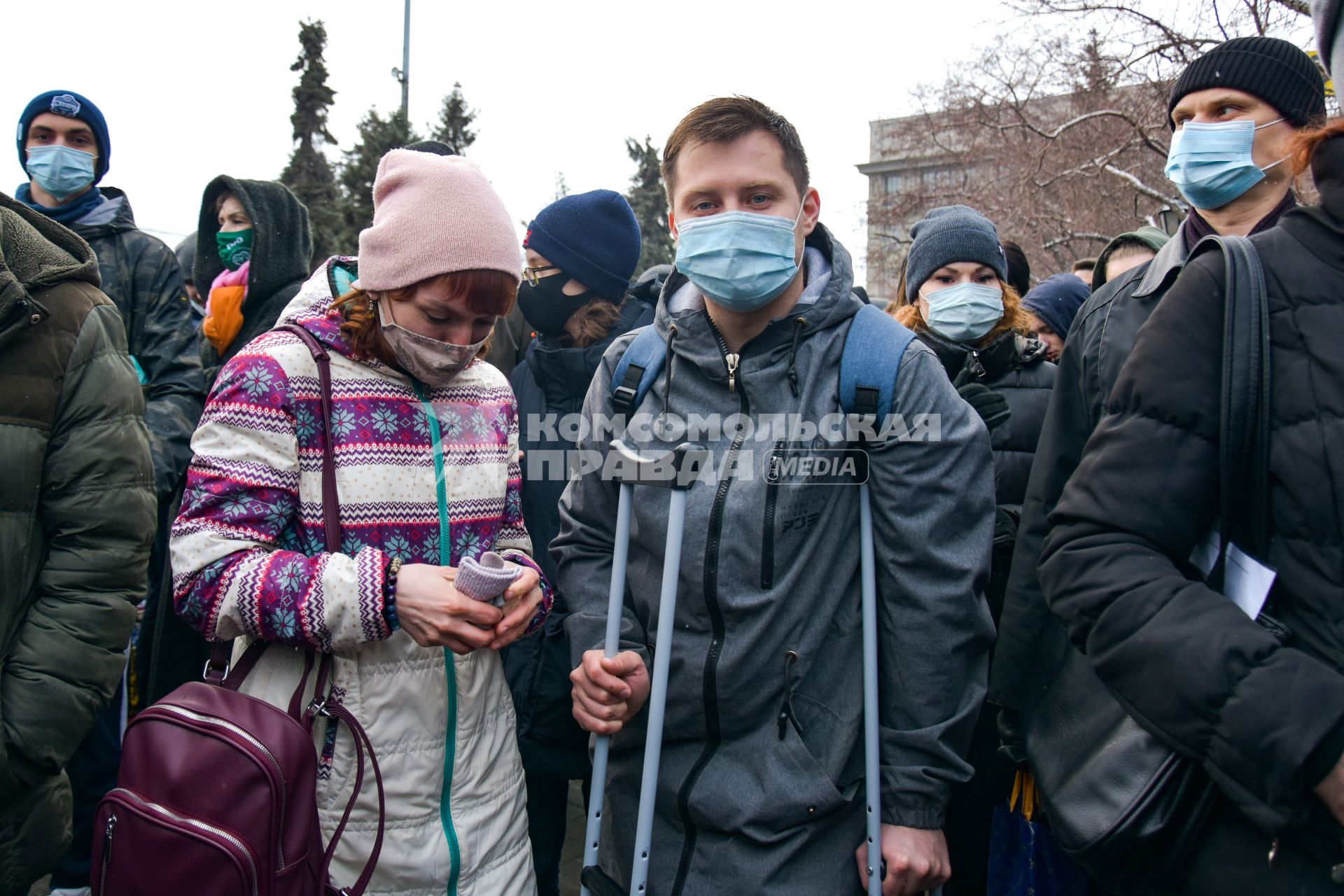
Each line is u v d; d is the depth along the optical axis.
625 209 2.46
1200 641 1.08
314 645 1.32
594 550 1.82
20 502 1.69
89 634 1.75
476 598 1.29
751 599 1.51
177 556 1.33
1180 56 11.51
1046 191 14.76
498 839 1.55
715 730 1.56
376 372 1.47
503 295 1.43
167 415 2.77
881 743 1.55
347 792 1.37
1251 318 1.16
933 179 19.08
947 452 1.53
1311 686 1.00
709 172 1.60
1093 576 1.22
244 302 2.99
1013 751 1.76
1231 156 1.79
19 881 1.76
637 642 1.71
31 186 3.01
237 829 1.16
